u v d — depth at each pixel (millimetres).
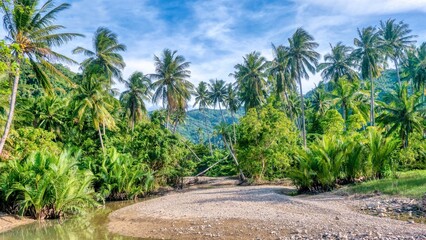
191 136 155750
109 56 51750
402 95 36531
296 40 52625
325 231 12680
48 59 26109
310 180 25547
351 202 18938
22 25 23875
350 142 26250
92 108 38781
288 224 14156
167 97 55000
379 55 56812
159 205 23625
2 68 12547
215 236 13672
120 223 18688
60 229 18359
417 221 13641
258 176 41000
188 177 53125
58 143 40812
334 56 64438
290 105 63562
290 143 40312
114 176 31750
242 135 41406
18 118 34000
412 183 20688
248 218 15820
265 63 58906
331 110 56938
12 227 19516
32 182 21531
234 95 75812
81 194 22969
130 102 54250
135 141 41000
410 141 34875
